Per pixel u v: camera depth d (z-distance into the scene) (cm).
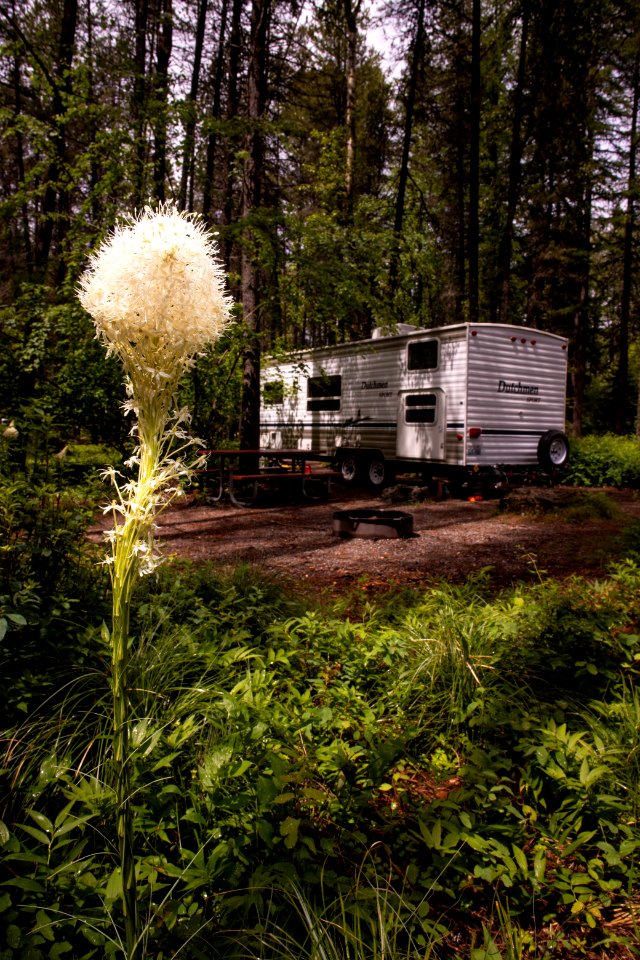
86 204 936
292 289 1084
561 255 2048
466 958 173
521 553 711
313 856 197
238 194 1457
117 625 114
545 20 1688
